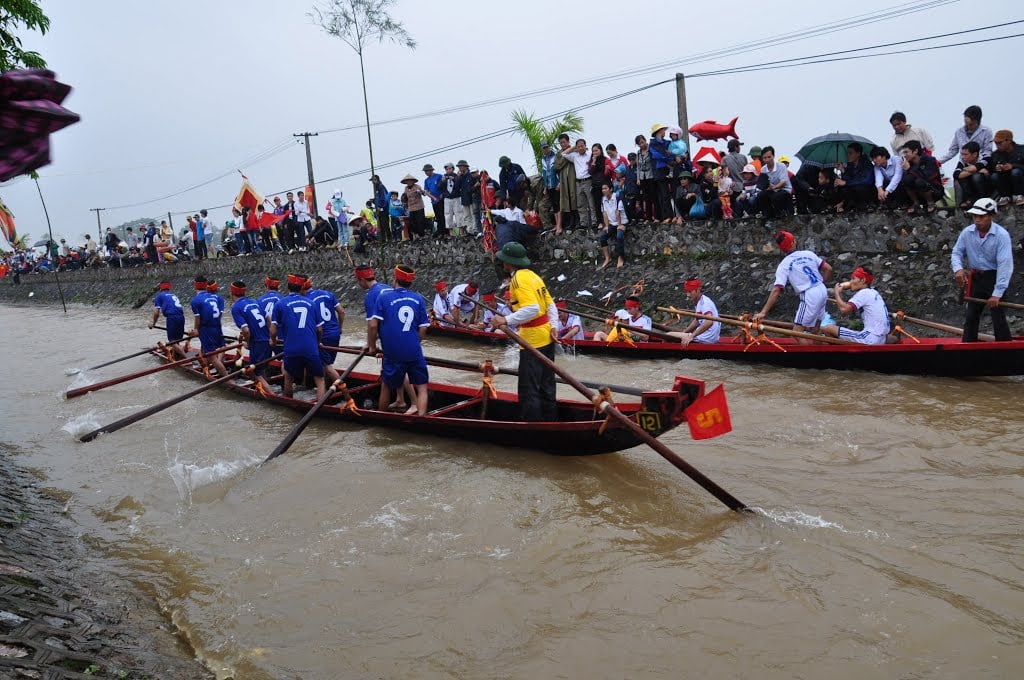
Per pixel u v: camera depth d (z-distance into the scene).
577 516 5.73
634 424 5.98
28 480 7.62
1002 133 10.41
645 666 3.90
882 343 9.63
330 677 4.00
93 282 37.78
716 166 14.87
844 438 7.09
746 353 10.23
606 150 15.42
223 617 4.64
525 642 4.18
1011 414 7.45
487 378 7.88
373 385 9.02
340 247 22.81
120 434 9.18
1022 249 10.49
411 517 5.90
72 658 3.67
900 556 4.80
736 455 6.86
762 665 3.84
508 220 16.31
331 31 17.23
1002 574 4.52
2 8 9.58
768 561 4.86
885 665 3.77
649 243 14.78
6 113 3.27
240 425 9.16
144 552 5.73
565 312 13.11
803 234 12.66
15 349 18.88
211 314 12.39
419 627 4.40
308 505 6.38
